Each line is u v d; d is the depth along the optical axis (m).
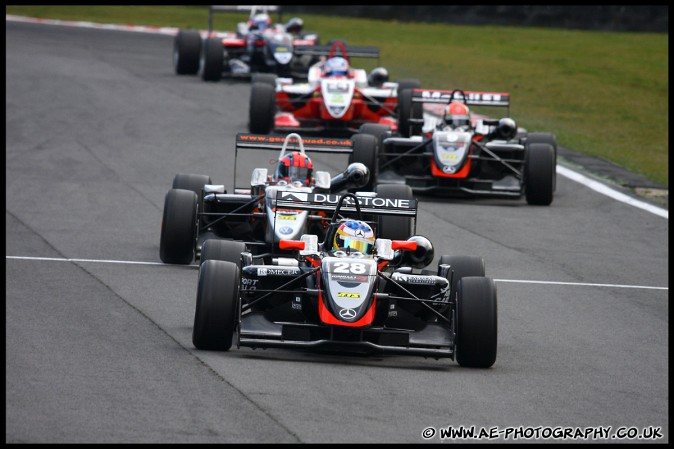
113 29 153.75
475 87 117.94
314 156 78.56
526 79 126.12
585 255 55.25
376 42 152.38
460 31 169.62
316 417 28.62
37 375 31.17
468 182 66.12
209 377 31.70
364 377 32.81
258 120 80.88
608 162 82.69
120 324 37.97
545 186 66.19
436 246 55.19
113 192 64.75
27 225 55.62
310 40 115.50
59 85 102.00
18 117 86.38
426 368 34.56
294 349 35.66
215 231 50.31
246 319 35.38
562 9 173.00
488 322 34.28
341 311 34.06
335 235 37.81
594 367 36.09
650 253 56.75
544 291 47.53
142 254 50.66
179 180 51.25
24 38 133.88
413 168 70.00
